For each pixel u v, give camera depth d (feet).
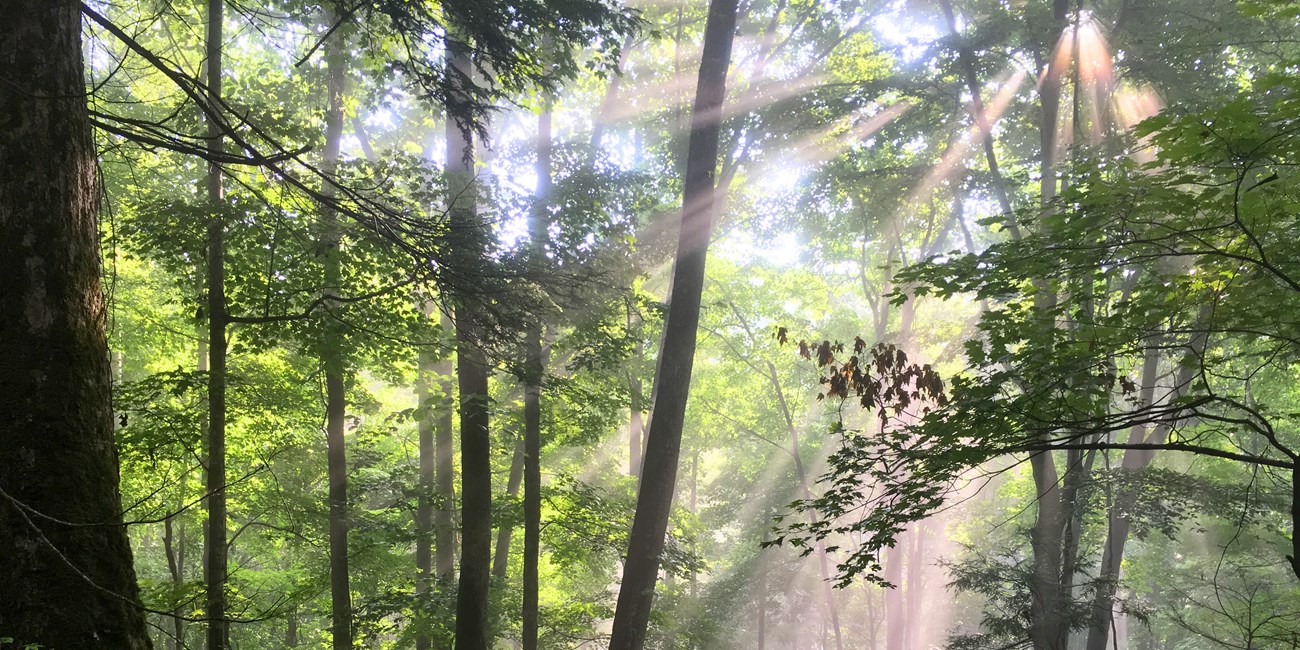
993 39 45.73
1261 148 13.66
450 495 39.50
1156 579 58.75
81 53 15.10
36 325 13.69
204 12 32.50
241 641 47.78
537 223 34.19
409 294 28.09
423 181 29.19
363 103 34.58
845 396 21.71
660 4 57.77
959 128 57.31
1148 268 19.07
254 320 25.03
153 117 36.06
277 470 39.29
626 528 44.24
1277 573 53.21
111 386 15.02
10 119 13.85
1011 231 44.68
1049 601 36.50
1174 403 17.78
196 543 50.11
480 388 35.76
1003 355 19.99
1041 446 18.86
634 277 43.39
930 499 19.38
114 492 14.32
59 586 12.80
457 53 22.65
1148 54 41.88
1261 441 52.95
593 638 46.50
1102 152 26.94
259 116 25.77
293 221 27.04
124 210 29.22
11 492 12.89
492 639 39.73
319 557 44.62
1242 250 16.90
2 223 13.69
